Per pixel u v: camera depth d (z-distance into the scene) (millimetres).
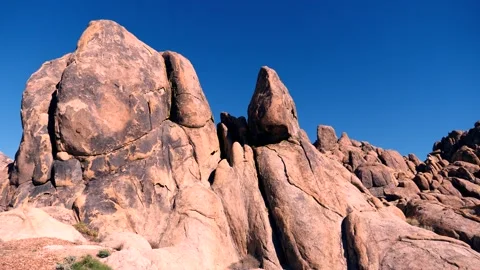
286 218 31391
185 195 32750
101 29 37156
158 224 30969
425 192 48438
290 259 30031
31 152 33062
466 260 27500
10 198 32156
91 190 30953
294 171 34469
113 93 34531
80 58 34500
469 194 47781
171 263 24984
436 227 35625
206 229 30750
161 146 35812
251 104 40188
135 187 32281
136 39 40062
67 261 19531
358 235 29984
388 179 50906
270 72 39812
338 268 29031
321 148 60531
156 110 36812
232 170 35375
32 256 20234
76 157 32469
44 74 37938
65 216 28859
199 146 37562
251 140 39719
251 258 31078
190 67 41469
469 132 67938
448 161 67562
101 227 28906
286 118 37250
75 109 32375
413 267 27500
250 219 32531
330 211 32375
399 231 30797
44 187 31766
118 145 33531
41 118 34344
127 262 20844
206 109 39938
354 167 55781
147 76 37594
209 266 28516
